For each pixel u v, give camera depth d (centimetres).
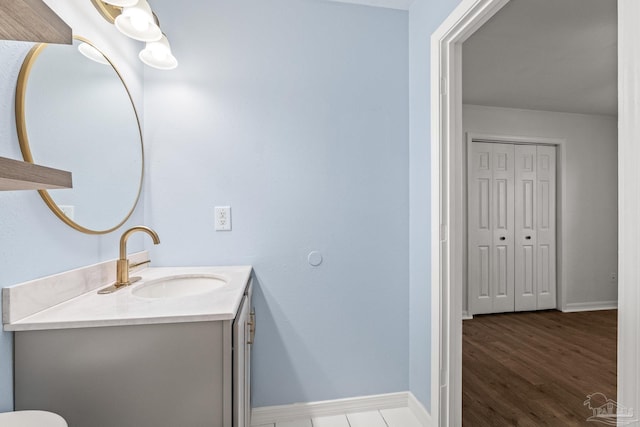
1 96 84
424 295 175
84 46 116
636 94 74
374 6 187
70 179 59
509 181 387
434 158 163
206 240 172
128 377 92
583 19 209
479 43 238
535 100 356
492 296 383
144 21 121
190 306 101
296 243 180
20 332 89
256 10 176
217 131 173
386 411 187
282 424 175
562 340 306
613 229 406
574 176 398
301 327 181
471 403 201
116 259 140
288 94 179
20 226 90
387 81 189
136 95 159
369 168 187
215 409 96
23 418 70
